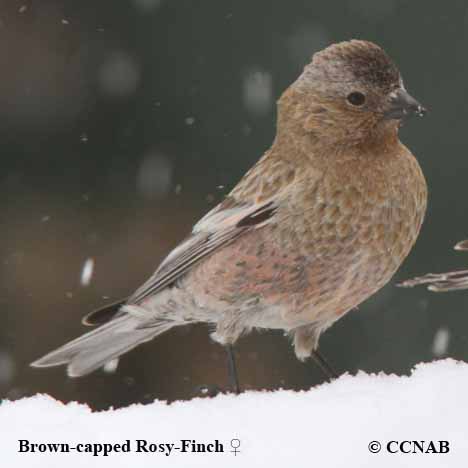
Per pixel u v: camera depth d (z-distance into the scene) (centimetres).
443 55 1478
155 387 1328
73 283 1416
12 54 1534
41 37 1542
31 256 1441
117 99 1538
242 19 1536
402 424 635
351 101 839
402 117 837
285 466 603
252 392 717
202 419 669
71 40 1549
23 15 1540
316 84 854
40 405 711
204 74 1537
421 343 1377
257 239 848
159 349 1340
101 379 1323
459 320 1384
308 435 632
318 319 872
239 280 861
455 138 1444
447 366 729
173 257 892
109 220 1490
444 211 1423
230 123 1527
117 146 1532
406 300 1396
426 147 1441
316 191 835
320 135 848
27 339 1357
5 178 1510
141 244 1462
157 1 1541
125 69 1540
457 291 1394
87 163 1524
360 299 868
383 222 837
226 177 1517
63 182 1514
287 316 866
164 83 1541
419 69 1479
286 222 838
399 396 675
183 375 1332
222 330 884
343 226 834
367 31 1508
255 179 870
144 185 1514
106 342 935
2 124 1525
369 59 847
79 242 1463
